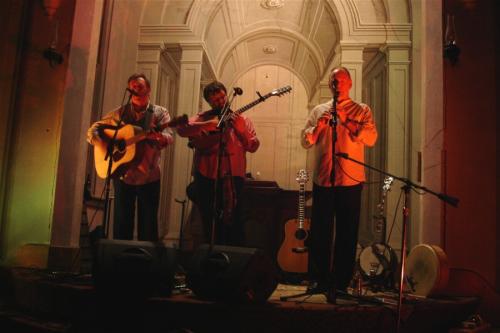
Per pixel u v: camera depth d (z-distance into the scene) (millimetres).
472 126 3395
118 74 4930
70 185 3615
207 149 3123
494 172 3334
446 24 3494
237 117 3057
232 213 3051
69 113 3682
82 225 4090
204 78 7086
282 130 9172
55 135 3680
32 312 2801
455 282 3264
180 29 5527
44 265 3516
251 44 7934
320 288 2855
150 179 3102
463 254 3297
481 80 3426
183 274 3703
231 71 8758
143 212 3113
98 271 2398
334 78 2758
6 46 3732
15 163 3656
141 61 5480
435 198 3375
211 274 2348
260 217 4906
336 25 6168
